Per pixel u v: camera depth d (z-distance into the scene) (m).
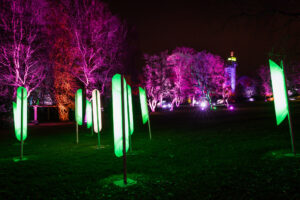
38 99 28.16
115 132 5.58
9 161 8.64
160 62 48.75
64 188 5.24
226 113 29.95
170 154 8.23
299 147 7.64
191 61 44.22
